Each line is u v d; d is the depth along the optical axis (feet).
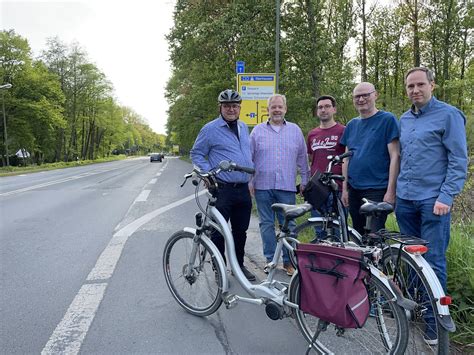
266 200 14.38
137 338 10.02
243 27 59.41
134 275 14.57
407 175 10.13
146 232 21.58
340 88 60.08
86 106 190.08
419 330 8.25
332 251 7.94
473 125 23.34
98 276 14.52
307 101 59.62
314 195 10.72
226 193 12.85
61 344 9.74
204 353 9.29
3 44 141.79
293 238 9.80
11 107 143.23
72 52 183.52
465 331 9.28
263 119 33.04
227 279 10.53
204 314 11.04
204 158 13.07
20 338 10.05
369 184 11.73
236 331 10.37
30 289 13.35
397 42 99.25
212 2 66.39
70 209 30.48
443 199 9.26
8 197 39.83
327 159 14.01
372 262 8.41
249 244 18.65
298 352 9.33
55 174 85.15
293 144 14.47
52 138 165.27
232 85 69.46
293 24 60.29
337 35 65.98
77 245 19.08
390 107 50.49
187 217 25.85
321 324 8.43
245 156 12.98
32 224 24.73
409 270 8.50
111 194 39.86
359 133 12.04
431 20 86.89
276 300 9.48
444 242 9.61
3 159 152.97
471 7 82.02
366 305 7.66
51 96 153.38
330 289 7.88
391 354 7.80
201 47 68.44
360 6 85.15
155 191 41.60
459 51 87.20
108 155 306.96
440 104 9.78
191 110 86.84
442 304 7.66
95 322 10.89
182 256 11.86
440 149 9.63
